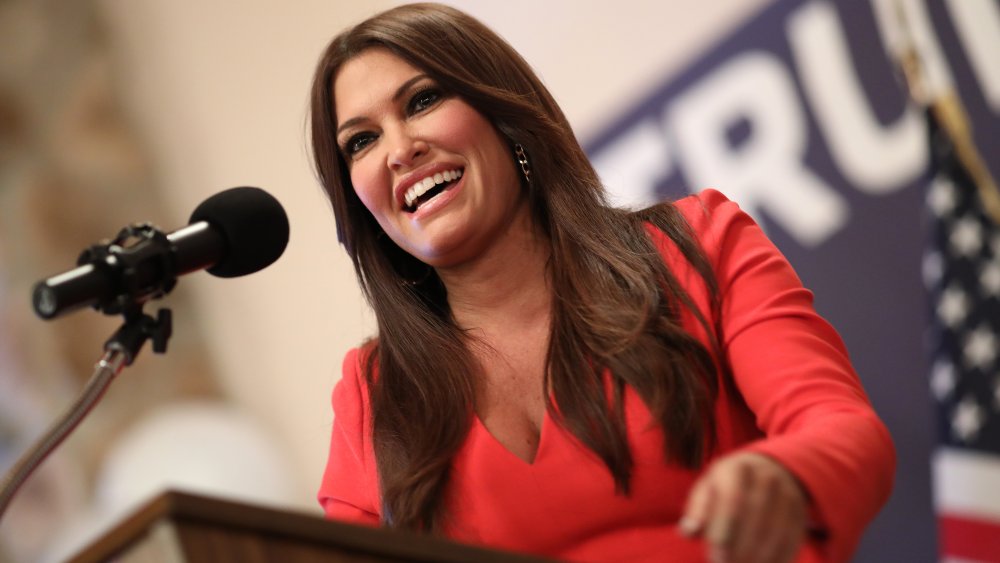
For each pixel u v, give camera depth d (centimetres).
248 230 518
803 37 1095
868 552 1043
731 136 1133
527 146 591
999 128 1001
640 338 540
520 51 1264
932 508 1017
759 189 1116
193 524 349
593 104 1222
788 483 396
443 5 616
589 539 530
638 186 1190
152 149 1593
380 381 598
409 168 585
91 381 456
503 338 584
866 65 1062
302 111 1469
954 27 1021
